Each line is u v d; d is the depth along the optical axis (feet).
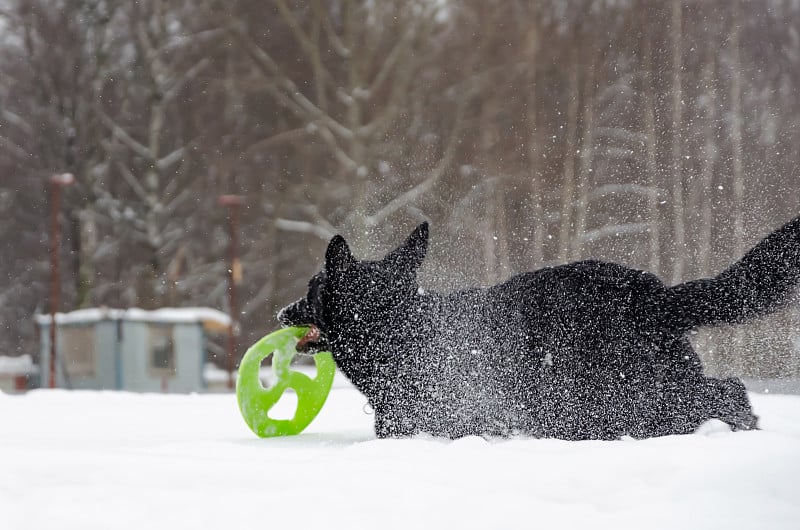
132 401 36.09
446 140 116.47
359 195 111.34
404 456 14.92
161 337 96.27
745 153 97.19
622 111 111.86
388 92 123.24
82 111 128.06
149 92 127.85
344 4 122.83
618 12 110.93
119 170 133.59
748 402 18.40
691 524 10.71
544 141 110.83
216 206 128.77
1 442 19.60
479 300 19.10
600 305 18.25
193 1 128.47
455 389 18.79
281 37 125.70
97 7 125.90
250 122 128.16
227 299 136.05
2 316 146.10
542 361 18.35
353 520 11.14
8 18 130.72
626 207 101.96
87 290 125.49
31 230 138.41
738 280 18.11
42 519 11.43
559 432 18.20
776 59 102.58
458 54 119.03
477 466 13.64
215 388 105.60
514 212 109.19
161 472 13.80
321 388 23.04
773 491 12.02
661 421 17.94
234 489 12.84
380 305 19.19
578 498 12.05
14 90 132.67
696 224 96.27
